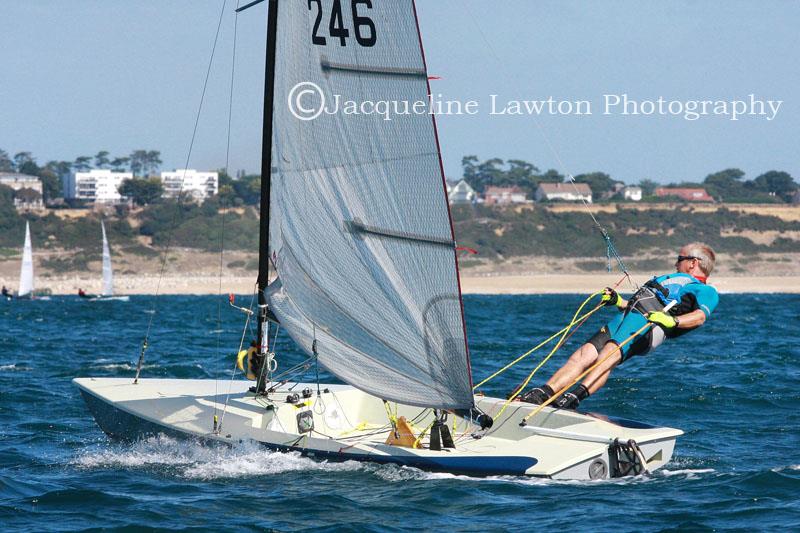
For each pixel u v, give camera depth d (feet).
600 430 105.81
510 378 196.44
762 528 85.46
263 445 109.09
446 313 100.07
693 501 94.22
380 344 105.81
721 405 160.45
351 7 103.55
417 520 88.48
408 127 100.58
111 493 98.99
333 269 108.47
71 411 157.99
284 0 109.91
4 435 136.05
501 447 106.32
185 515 91.15
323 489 98.37
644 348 111.45
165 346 294.05
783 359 233.96
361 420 125.29
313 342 110.01
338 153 106.22
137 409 118.52
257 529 86.84
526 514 89.86
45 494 98.43
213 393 127.13
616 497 95.61
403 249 102.22
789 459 116.37
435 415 106.93
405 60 100.12
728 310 564.71
